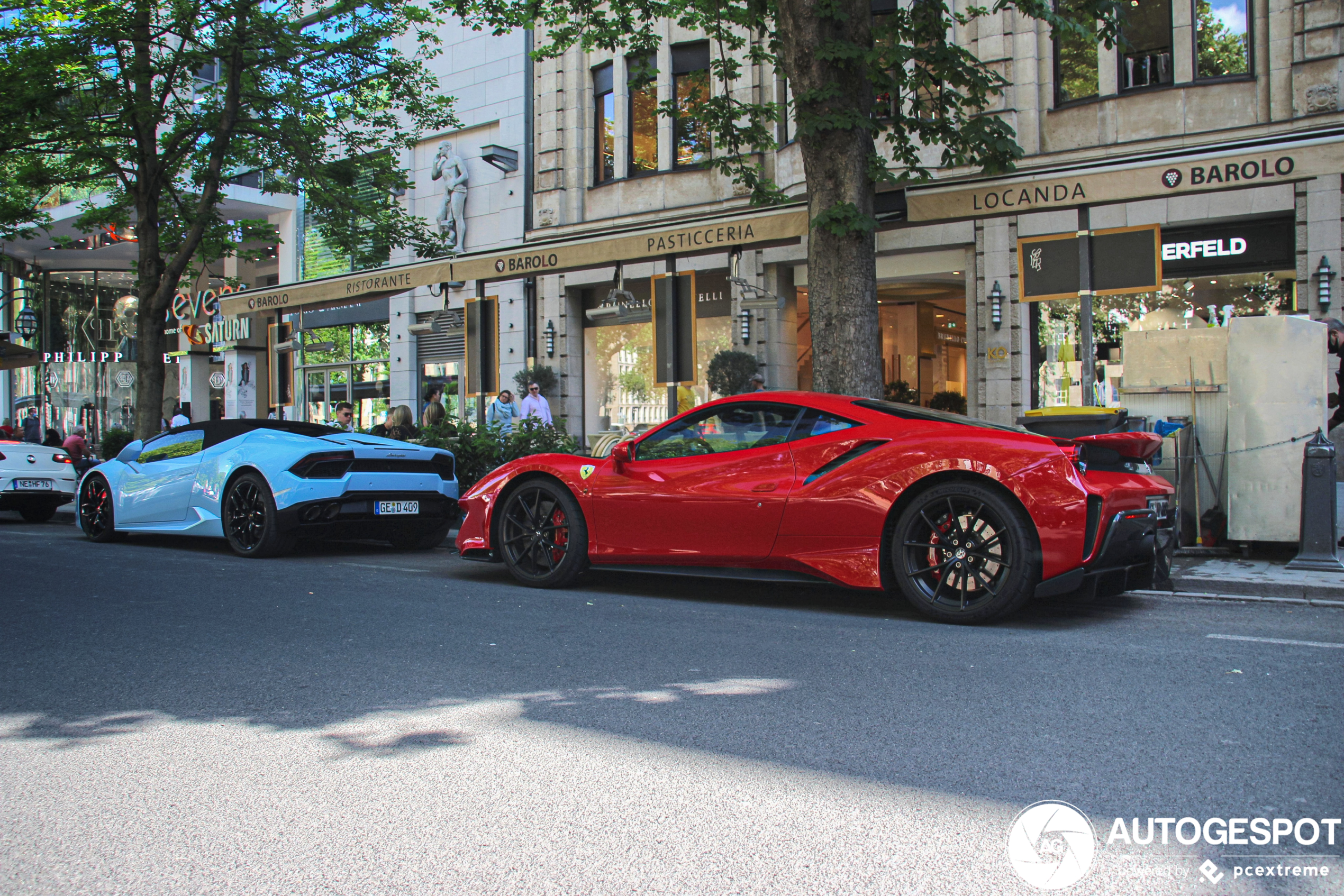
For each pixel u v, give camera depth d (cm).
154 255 1398
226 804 261
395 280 1170
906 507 514
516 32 1834
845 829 238
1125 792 258
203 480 850
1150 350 743
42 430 2645
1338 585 566
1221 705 337
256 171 1530
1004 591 480
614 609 556
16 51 1206
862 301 823
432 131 1962
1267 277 1183
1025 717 326
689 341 1594
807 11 818
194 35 1330
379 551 878
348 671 403
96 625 507
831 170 826
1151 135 1232
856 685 371
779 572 557
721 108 1098
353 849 232
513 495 656
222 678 394
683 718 331
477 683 382
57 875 221
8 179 1462
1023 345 1310
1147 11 1240
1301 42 1145
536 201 1816
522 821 246
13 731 329
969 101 903
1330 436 1092
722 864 219
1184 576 618
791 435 557
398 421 1091
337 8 1388
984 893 204
